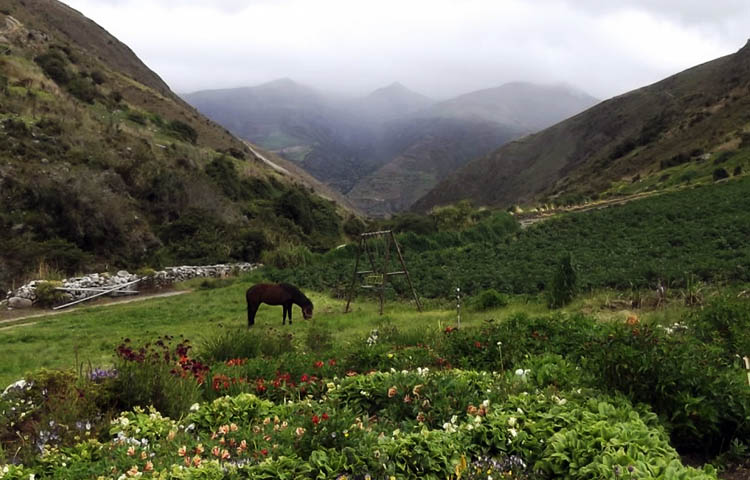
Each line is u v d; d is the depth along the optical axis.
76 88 70.00
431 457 5.20
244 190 69.38
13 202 33.34
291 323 18.58
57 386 8.13
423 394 6.71
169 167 53.00
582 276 21.05
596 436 5.40
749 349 8.79
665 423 6.36
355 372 9.28
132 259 36.31
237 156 93.06
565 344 9.77
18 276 28.09
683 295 16.47
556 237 36.88
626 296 17.58
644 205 45.53
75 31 131.25
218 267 36.91
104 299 27.27
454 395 6.68
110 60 131.75
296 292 18.36
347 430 5.52
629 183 93.94
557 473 5.16
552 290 18.12
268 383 8.48
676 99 165.62
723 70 152.50
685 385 6.60
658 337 7.49
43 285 25.16
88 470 5.40
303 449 5.37
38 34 81.69
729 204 38.06
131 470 5.03
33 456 6.16
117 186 43.38
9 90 50.72
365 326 17.09
